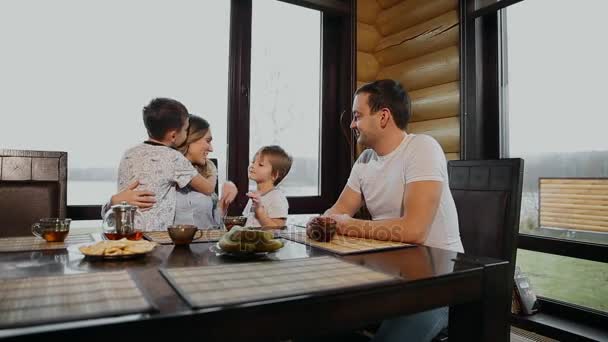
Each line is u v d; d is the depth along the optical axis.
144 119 1.77
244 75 2.50
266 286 0.72
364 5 2.78
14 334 0.49
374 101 1.52
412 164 1.40
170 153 1.69
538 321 1.86
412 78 2.60
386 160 1.52
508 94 2.22
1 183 1.55
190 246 1.10
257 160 2.04
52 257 0.94
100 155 2.12
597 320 1.79
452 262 0.94
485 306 0.91
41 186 1.61
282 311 0.65
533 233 2.06
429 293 0.81
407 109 1.55
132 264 0.88
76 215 2.05
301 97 2.76
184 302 0.63
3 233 1.53
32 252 1.00
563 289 1.95
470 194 1.49
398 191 1.47
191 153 1.98
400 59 2.69
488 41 2.29
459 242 1.43
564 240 1.91
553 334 1.80
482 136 2.27
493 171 1.43
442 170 1.39
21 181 1.57
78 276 0.77
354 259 0.97
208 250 1.05
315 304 0.67
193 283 0.73
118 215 1.11
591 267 1.84
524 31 2.15
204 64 2.41
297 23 2.74
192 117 2.02
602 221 1.80
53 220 1.15
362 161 1.70
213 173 2.11
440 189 1.34
